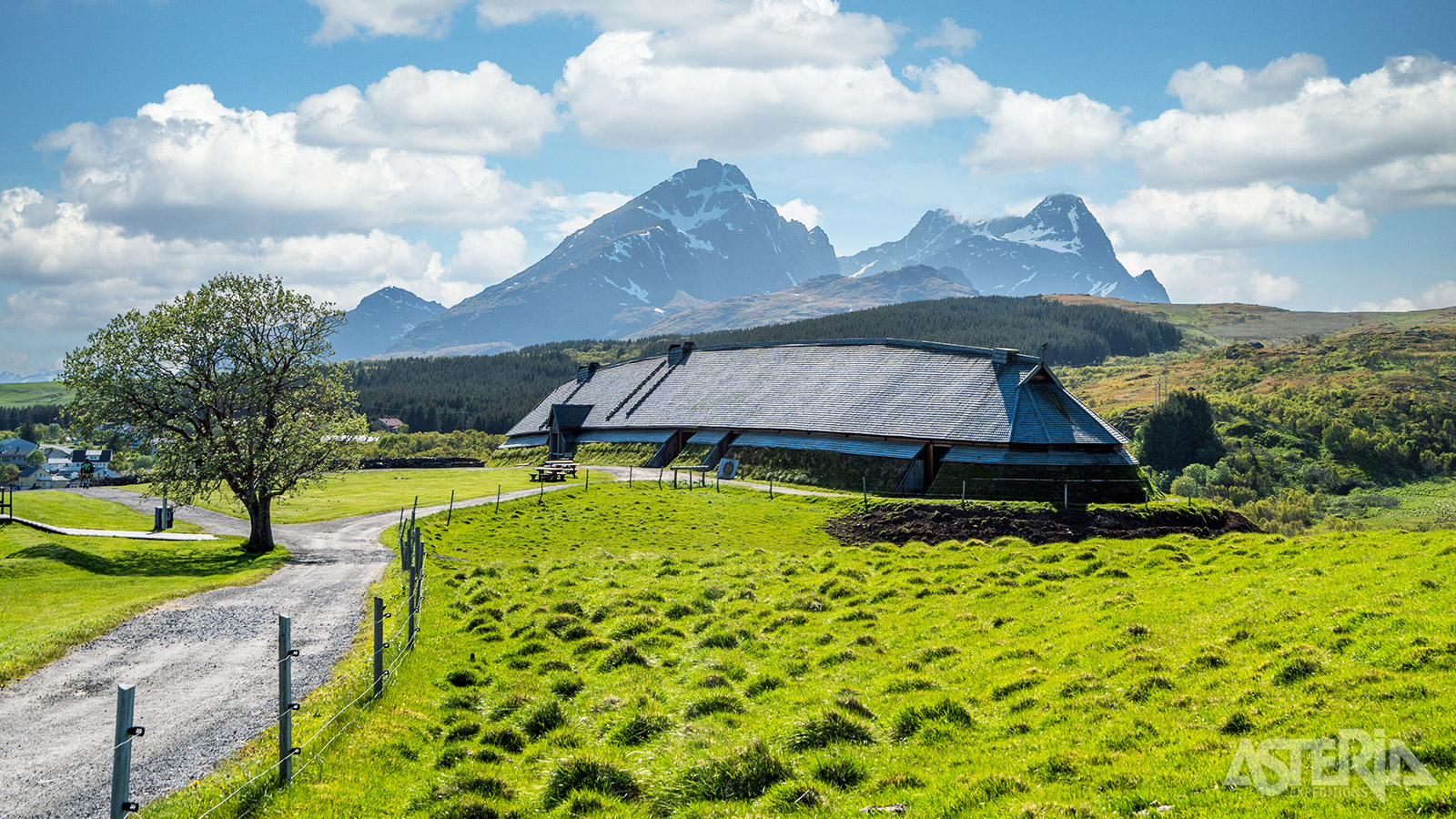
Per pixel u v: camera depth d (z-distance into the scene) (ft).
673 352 419.33
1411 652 54.60
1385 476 526.57
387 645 80.74
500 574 128.77
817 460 282.56
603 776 50.55
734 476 302.45
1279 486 516.73
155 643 87.10
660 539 175.22
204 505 246.88
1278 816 37.50
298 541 182.80
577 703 67.82
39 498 243.40
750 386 350.02
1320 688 52.65
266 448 167.84
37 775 51.88
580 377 475.72
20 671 76.02
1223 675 58.65
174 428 168.86
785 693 67.97
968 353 289.74
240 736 58.59
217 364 171.63
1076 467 229.25
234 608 105.91
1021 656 71.92
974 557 124.67
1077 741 51.11
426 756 55.42
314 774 49.70
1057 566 112.06
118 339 165.78
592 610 99.35
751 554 142.20
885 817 43.93
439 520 196.34
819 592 105.70
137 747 56.70
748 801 48.03
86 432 168.76
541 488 255.29
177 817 43.37
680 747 56.24
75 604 107.55
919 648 79.36
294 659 80.59
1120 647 70.18
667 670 77.00
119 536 178.40
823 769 50.60
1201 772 43.29
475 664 77.66
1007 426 242.37
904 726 57.88
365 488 286.66
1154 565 108.37
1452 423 587.27
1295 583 83.66
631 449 358.84
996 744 53.06
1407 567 82.12
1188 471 517.14
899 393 288.30
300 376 177.37
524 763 55.11
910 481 255.09
